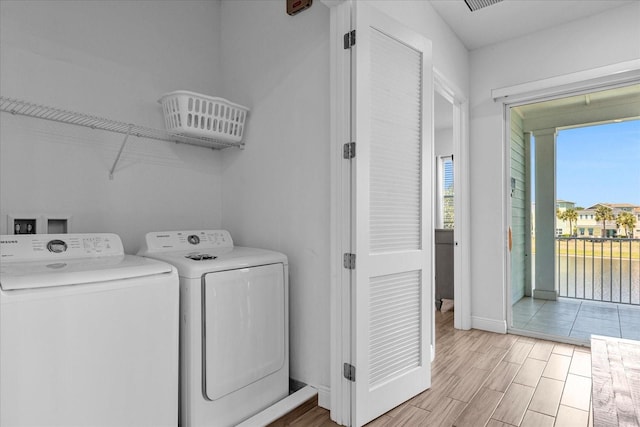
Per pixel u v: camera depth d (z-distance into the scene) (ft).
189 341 5.41
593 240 9.66
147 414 4.88
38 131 6.13
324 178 6.78
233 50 8.61
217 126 7.41
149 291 4.93
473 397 6.91
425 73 7.30
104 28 6.93
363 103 6.07
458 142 11.15
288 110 7.40
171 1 8.00
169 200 7.91
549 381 7.54
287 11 7.29
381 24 6.39
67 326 4.20
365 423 6.04
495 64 10.82
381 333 6.41
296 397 6.67
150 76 7.61
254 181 8.09
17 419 3.85
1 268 4.69
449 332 10.78
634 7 8.75
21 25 5.95
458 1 8.72
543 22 9.66
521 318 10.68
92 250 5.93
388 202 6.55
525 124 10.66
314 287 6.93
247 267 6.18
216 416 5.67
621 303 9.24
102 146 6.90
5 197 5.79
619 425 3.17
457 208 11.20
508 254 10.83
